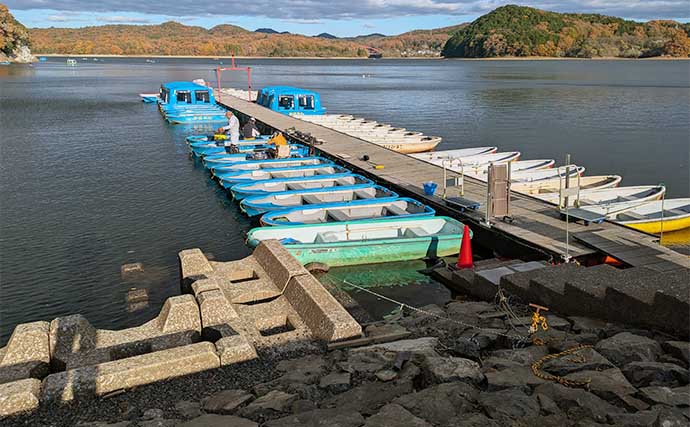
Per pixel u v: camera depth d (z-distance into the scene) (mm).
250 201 17781
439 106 53375
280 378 6891
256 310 9039
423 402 5605
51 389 6559
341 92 69625
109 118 43281
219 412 6160
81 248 15789
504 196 14430
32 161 27016
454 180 19062
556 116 45125
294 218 16344
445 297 12617
